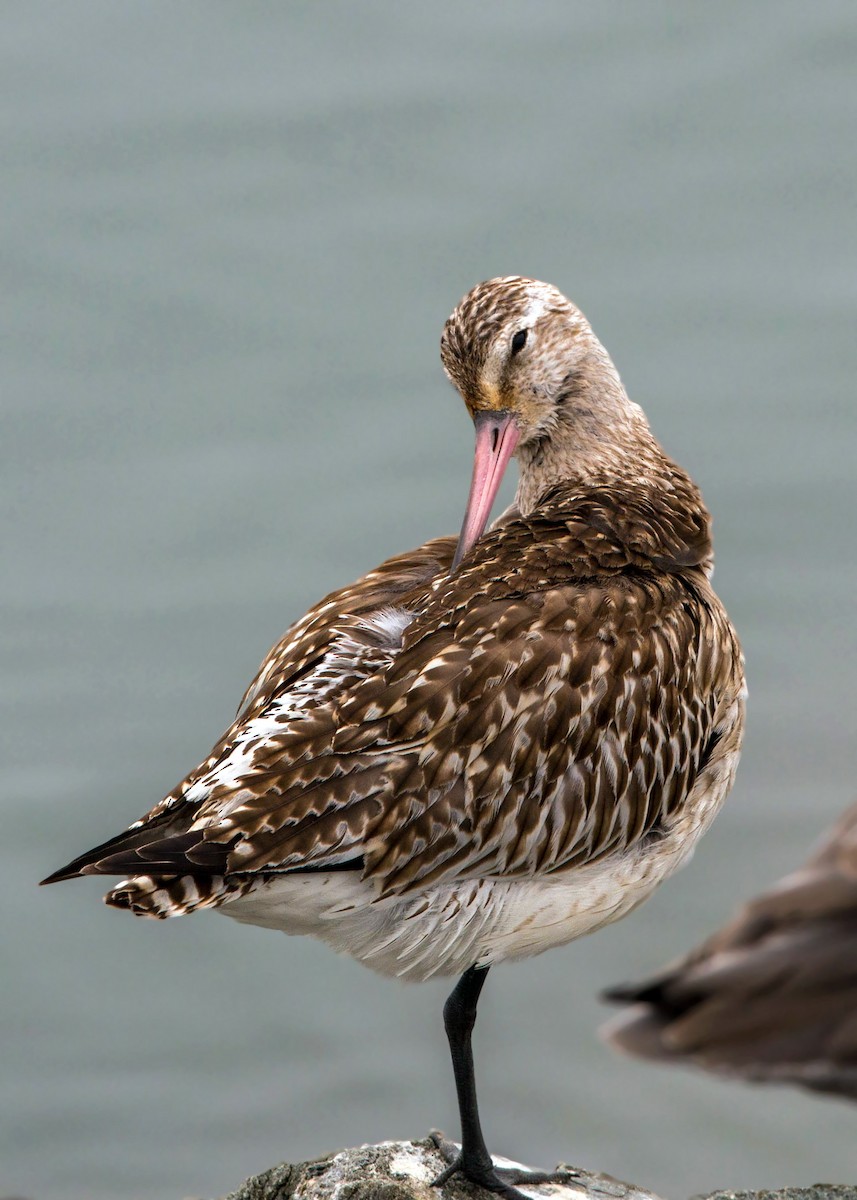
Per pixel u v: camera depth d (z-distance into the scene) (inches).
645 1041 143.6
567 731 339.9
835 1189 365.7
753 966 145.0
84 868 310.5
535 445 433.7
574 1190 366.0
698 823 379.9
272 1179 361.7
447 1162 364.2
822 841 156.1
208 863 313.6
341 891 329.4
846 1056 140.3
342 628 358.9
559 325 424.8
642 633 355.6
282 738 328.5
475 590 354.0
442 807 329.4
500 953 355.3
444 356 437.1
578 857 349.7
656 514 396.5
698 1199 362.9
